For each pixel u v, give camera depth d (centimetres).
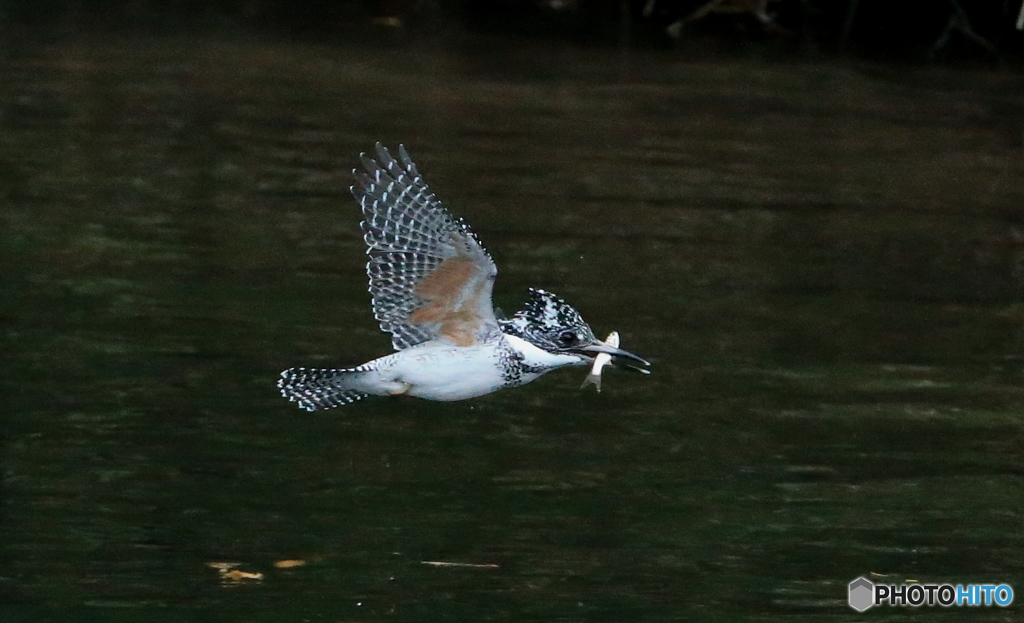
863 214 1819
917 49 2838
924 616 926
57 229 1580
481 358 852
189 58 2462
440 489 1084
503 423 1205
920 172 2017
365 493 1071
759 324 1431
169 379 1230
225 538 999
